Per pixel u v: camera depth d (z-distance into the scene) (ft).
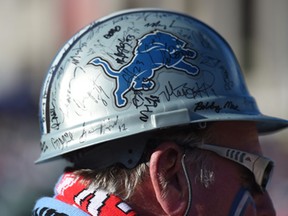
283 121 7.72
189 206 6.98
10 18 67.00
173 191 6.95
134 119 6.98
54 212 7.04
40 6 62.75
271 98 48.65
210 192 7.11
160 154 6.95
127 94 7.04
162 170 6.93
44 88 7.60
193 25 7.52
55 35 62.08
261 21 51.47
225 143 7.32
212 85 7.24
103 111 7.07
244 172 7.37
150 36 7.25
